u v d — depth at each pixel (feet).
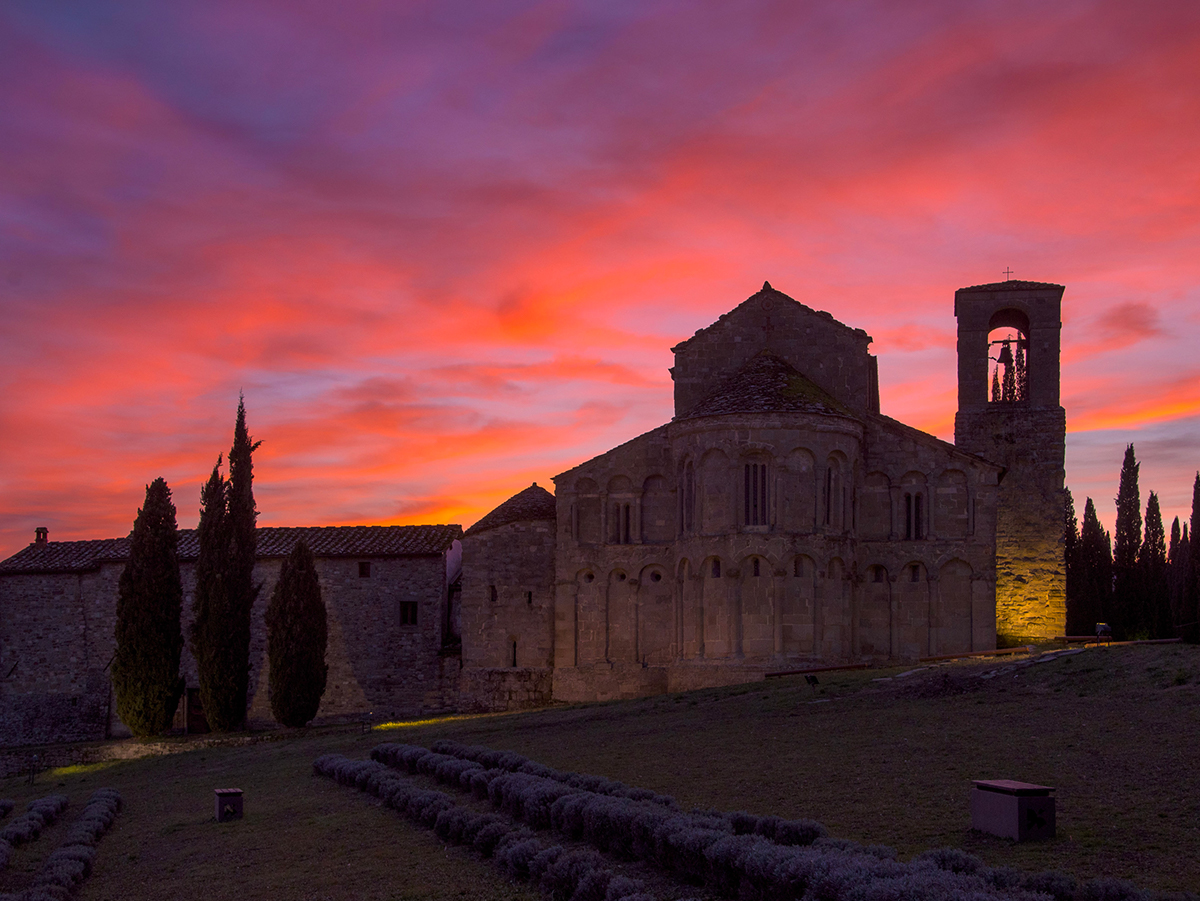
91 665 213.46
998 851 62.85
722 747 104.32
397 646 208.33
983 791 66.80
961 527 178.19
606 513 189.98
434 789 100.07
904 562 178.50
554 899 65.31
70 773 166.91
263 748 160.56
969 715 104.73
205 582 192.13
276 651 187.21
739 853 59.11
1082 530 264.11
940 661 156.25
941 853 57.62
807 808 76.59
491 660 197.26
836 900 51.78
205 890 78.18
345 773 112.98
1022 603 199.41
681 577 176.14
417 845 82.84
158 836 99.55
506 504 209.05
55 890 75.66
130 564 193.06
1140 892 50.31
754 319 194.49
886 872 53.31
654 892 61.98
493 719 157.07
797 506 169.48
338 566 211.00
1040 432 203.51
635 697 179.42
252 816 102.68
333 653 208.64
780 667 164.35
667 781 90.74
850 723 108.78
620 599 188.14
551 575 197.26
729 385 181.78
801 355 192.95
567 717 145.18
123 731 211.00
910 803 75.31
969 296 208.64
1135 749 82.17
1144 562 254.27
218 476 194.90
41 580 216.74
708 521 171.53
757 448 169.58
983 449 204.44
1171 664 110.32
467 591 199.72
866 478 181.68
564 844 74.08
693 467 175.52
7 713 213.05
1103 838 63.26
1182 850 60.13
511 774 92.07
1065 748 85.71
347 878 76.18
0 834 97.09
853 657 176.86
